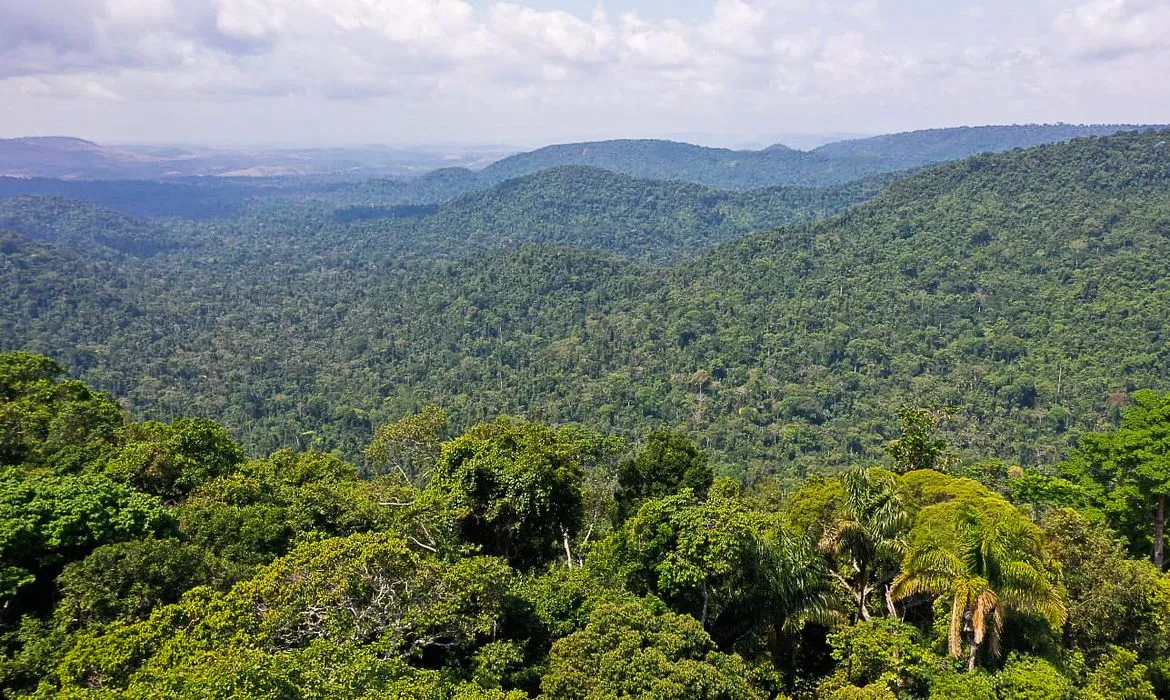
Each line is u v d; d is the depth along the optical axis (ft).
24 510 63.10
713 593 67.26
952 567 59.31
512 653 56.85
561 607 66.03
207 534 71.97
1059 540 70.33
